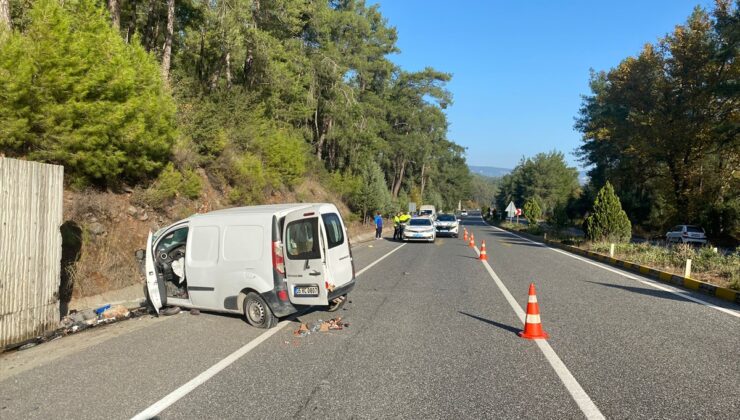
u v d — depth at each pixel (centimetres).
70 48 1033
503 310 902
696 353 630
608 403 469
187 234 879
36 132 1041
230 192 1931
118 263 1124
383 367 580
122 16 2636
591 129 5300
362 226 4134
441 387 513
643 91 3962
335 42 4500
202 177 1825
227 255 812
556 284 1222
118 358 631
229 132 2145
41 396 505
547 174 10125
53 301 773
